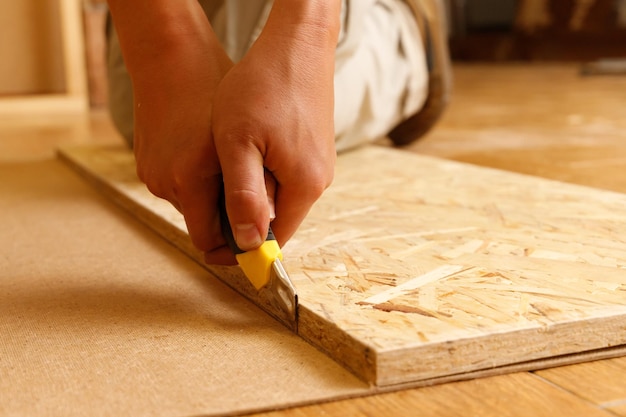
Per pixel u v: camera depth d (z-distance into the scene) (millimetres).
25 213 1016
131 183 1106
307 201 564
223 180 541
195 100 574
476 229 779
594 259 666
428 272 627
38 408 449
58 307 627
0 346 544
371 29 1344
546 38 5688
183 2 608
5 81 2684
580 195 949
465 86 3664
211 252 600
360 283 598
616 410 453
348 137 1322
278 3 597
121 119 1345
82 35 2762
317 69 575
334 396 461
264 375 489
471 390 476
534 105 2619
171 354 526
